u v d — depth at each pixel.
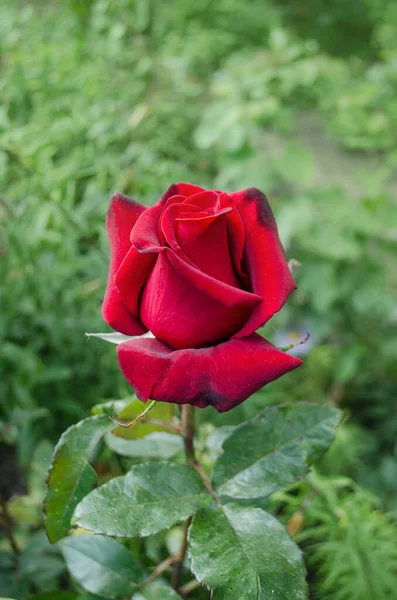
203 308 0.41
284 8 2.99
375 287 1.26
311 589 0.70
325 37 2.92
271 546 0.43
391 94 2.18
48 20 1.52
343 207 1.32
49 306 0.85
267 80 1.85
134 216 0.45
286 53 2.11
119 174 1.01
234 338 0.42
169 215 0.41
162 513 0.44
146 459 0.71
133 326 0.44
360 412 1.16
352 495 0.75
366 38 2.95
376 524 0.71
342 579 0.68
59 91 1.18
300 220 1.26
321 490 0.67
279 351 0.41
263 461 0.47
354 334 1.28
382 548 0.69
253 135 1.90
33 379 0.80
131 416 0.47
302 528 0.74
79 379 0.89
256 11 2.54
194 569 0.42
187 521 0.50
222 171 1.43
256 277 0.42
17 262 0.83
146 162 1.06
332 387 1.19
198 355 0.41
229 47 2.20
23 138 0.90
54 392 0.86
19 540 0.70
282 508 0.77
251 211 0.44
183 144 1.48
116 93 1.30
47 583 0.63
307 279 1.26
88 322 0.86
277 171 1.42
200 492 0.45
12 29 1.41
